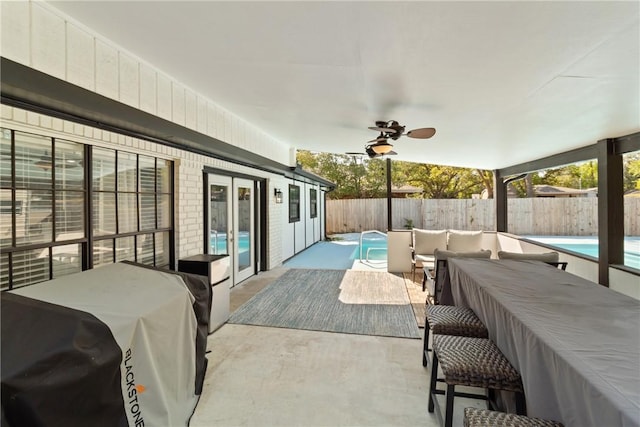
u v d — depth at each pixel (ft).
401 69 8.35
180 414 6.81
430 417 7.33
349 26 6.52
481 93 9.38
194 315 7.65
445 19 5.88
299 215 31.91
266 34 7.20
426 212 42.39
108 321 5.36
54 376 4.17
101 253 9.53
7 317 4.70
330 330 12.23
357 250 33.55
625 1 4.85
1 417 3.75
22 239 7.47
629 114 10.00
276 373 9.16
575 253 15.87
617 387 3.33
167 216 12.51
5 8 6.18
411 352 10.45
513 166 22.75
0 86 6.00
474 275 8.98
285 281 19.72
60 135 8.10
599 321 5.30
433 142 16.83
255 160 17.51
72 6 6.80
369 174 59.72
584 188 49.26
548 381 4.46
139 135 10.09
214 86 11.47
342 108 12.66
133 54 9.05
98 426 4.74
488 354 6.22
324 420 7.22
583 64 6.98
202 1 6.12
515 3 5.19
